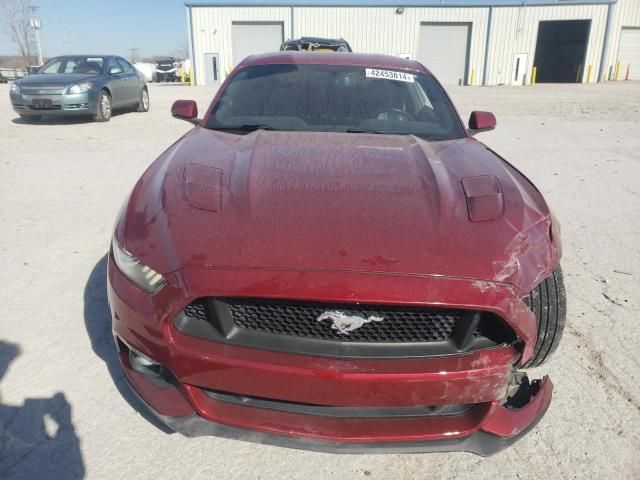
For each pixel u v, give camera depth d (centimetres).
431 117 303
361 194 197
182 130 969
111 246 202
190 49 3167
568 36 3638
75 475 190
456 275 164
